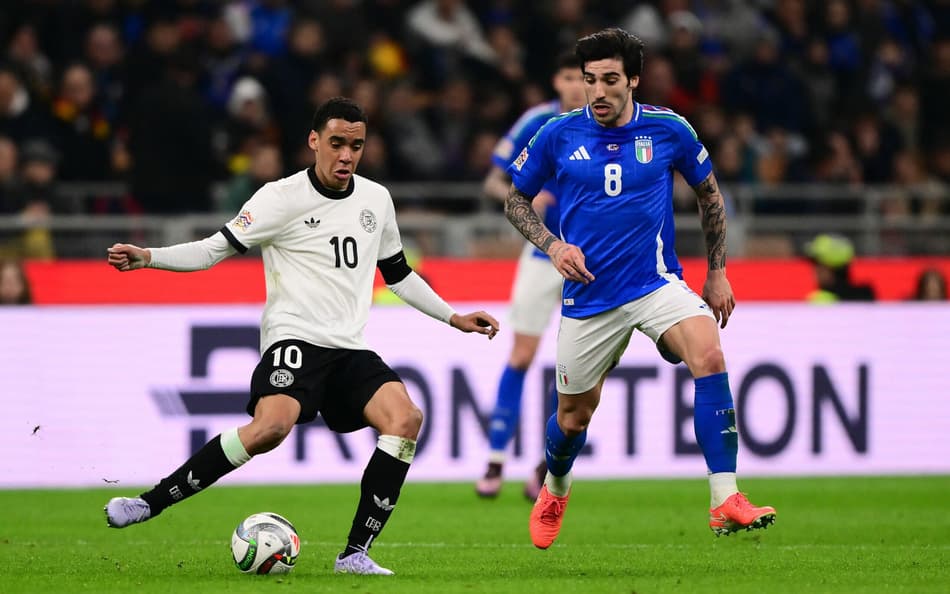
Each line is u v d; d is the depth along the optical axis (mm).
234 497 34844
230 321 38156
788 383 40875
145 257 20266
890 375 41656
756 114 56000
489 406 39375
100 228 40812
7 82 45594
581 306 21984
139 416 37500
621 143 21625
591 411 22641
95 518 30703
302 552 24578
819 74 57969
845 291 43812
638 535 28000
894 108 58688
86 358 37250
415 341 39031
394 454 20547
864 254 46562
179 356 37781
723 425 20859
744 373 40562
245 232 20938
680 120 21844
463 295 41125
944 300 44031
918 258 46406
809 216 47719
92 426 37250
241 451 20328
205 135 45406
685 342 21156
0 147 43906
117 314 37438
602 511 32594
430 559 23562
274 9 54031
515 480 39281
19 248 40281
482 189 46844
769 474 40625
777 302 43312
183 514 31375
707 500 34969
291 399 20594
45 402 36969
